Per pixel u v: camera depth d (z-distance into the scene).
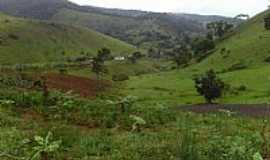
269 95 92.75
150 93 106.31
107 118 33.91
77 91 64.50
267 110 65.25
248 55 169.50
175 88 118.69
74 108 36.69
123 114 35.75
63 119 33.84
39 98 38.66
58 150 22.80
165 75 166.88
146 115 36.16
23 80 55.62
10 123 29.80
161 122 35.22
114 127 32.44
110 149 24.42
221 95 93.00
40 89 51.06
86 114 34.91
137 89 114.19
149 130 31.77
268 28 198.75
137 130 31.56
